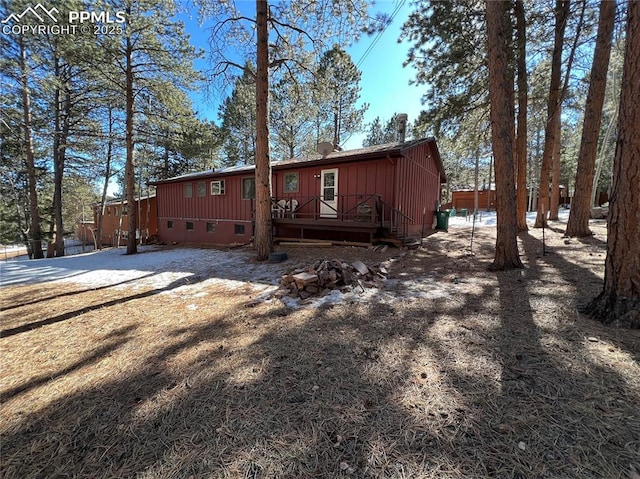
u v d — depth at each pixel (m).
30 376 2.63
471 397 1.95
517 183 9.77
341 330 3.15
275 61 7.54
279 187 11.70
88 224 27.64
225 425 1.82
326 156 10.30
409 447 1.58
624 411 1.74
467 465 1.46
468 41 8.87
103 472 1.54
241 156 24.95
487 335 2.81
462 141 12.43
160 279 6.45
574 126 20.27
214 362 2.63
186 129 13.42
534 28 9.02
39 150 16.81
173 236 16.16
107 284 6.29
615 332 2.64
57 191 15.52
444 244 8.57
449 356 2.48
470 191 29.41
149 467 1.55
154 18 10.70
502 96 5.12
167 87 11.70
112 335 3.46
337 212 9.77
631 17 2.62
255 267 6.91
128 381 2.41
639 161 2.66
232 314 3.90
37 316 4.34
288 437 1.70
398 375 2.25
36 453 1.71
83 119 14.40
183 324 3.66
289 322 3.48
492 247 7.79
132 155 11.69
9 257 19.83
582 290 3.78
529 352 2.45
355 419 1.81
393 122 25.30
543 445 1.54
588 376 2.08
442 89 9.85
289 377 2.32
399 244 8.02
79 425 1.93
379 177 9.15
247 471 1.49
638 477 1.34
